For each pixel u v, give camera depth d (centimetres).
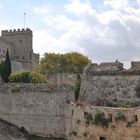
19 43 14988
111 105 6175
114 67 6500
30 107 6594
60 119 6331
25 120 6619
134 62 6291
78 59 13262
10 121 6738
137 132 4419
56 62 13175
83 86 6819
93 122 4931
